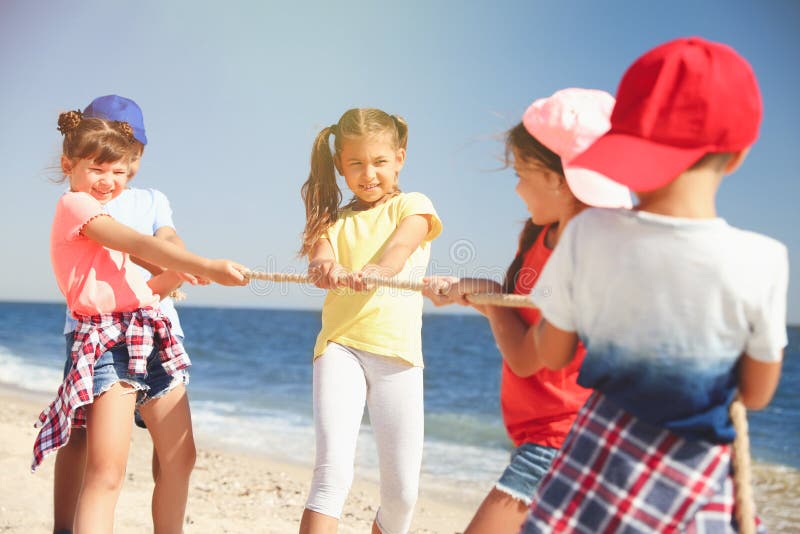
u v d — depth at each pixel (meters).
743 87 1.86
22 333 35.59
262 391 15.79
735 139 1.86
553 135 2.35
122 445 2.92
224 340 35.56
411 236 3.20
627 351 1.91
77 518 2.83
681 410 1.89
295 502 5.62
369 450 8.37
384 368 3.18
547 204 2.49
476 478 7.36
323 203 3.36
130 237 2.95
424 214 3.29
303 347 31.45
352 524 5.15
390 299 3.19
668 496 1.89
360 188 3.32
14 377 16.09
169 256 2.96
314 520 2.89
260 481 6.36
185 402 3.18
